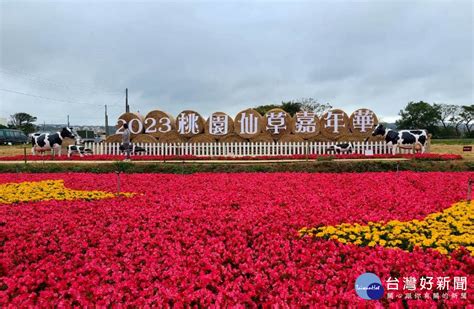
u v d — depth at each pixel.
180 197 9.78
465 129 59.59
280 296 4.38
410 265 5.10
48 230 7.05
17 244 6.29
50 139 21.67
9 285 4.78
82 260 5.70
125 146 18.92
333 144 21.53
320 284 4.73
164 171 15.46
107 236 6.71
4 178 13.55
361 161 15.66
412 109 57.97
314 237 6.49
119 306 4.23
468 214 7.29
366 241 6.20
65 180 12.94
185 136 22.64
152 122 22.83
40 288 4.96
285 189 10.67
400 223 6.79
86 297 4.48
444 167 15.09
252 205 8.73
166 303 4.27
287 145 21.58
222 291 4.52
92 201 9.57
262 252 5.82
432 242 5.87
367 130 21.92
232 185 11.48
